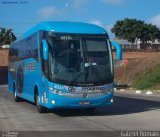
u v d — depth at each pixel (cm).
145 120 1592
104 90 1706
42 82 1797
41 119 1684
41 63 1816
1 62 8412
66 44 1705
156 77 4403
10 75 2870
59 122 1583
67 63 1688
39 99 1878
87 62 1702
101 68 1714
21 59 2389
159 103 2405
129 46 10950
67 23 1777
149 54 7744
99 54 1723
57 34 1709
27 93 2197
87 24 1795
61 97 1669
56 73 1678
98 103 1708
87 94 1686
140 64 5597
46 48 1678
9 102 2570
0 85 5997
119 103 2408
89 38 1727
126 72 5666
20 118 1730
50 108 1716
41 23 1859
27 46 2194
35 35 1955
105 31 1764
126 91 4091
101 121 1585
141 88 4328
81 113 1870
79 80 1680
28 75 2155
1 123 1580
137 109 2031
